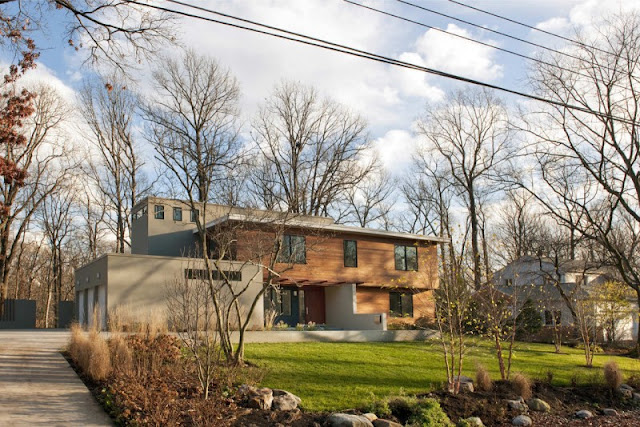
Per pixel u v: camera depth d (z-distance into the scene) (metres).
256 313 23.31
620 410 14.27
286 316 28.70
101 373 11.52
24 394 10.43
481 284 15.59
